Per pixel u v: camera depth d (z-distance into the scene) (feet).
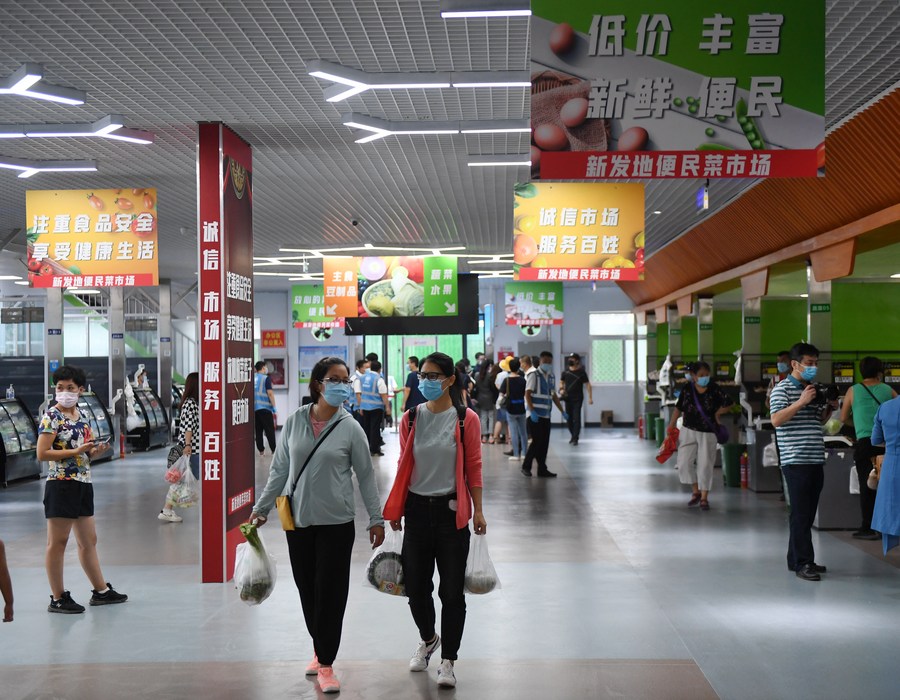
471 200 41.91
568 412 67.15
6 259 55.47
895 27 20.17
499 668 17.01
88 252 36.68
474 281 69.97
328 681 15.85
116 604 21.95
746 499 38.86
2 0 18.84
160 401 70.95
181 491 34.45
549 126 16.70
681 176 16.66
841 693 15.58
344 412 16.76
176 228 49.29
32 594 23.03
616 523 32.94
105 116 27.30
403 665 17.26
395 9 19.27
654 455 58.44
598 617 20.42
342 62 22.71
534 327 87.76
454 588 16.29
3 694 15.84
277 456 16.80
